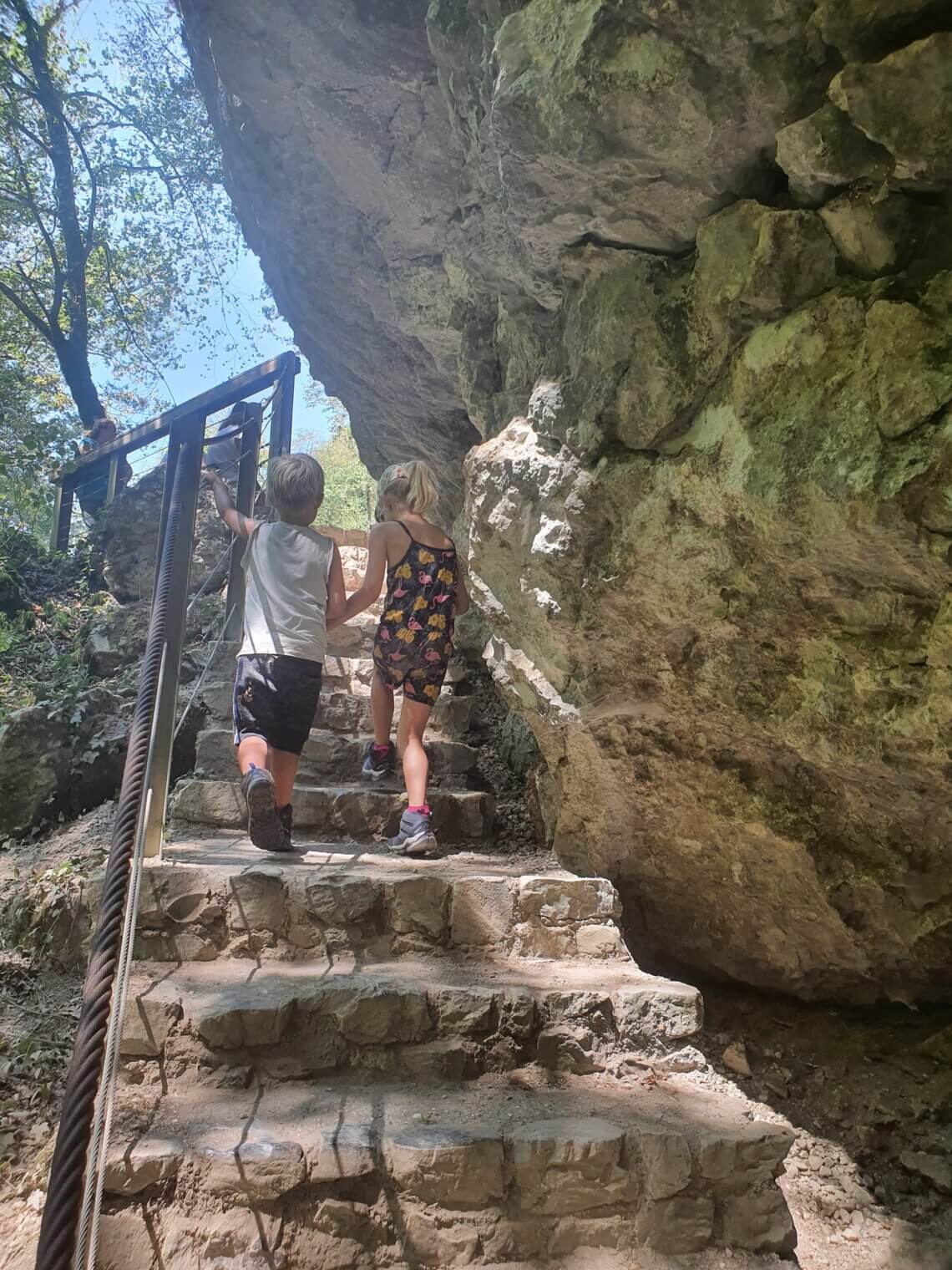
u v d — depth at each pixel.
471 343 3.86
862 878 3.04
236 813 3.68
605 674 3.08
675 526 2.59
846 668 2.47
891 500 2.02
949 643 2.19
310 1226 1.89
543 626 3.10
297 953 2.67
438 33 2.83
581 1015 2.50
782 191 2.33
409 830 3.33
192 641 5.36
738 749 3.08
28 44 9.22
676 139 2.28
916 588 2.22
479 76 2.80
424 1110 2.16
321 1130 2.03
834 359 2.14
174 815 3.65
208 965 2.58
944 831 2.77
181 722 3.41
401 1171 1.95
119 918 1.68
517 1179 2.00
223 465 5.29
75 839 4.04
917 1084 3.20
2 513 7.92
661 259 2.58
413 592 3.56
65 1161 1.32
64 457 7.89
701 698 2.93
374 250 4.17
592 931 2.89
